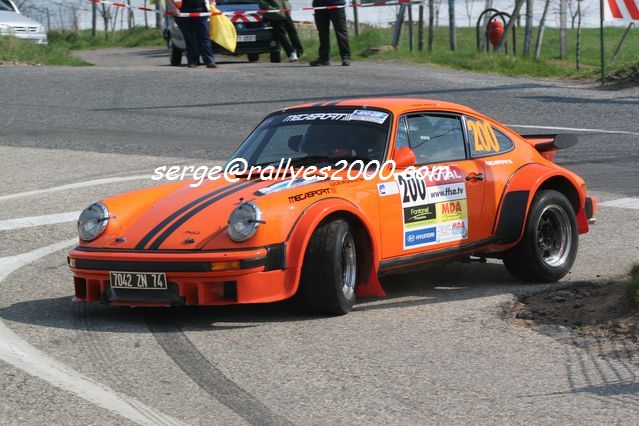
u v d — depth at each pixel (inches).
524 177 494.3
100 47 2519.7
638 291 399.5
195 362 357.1
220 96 1197.7
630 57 1533.0
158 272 396.5
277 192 412.2
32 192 737.6
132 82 1330.0
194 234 403.9
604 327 387.5
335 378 337.4
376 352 367.2
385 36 1904.5
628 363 346.9
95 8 2662.4
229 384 332.2
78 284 422.0
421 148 466.6
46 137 975.0
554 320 406.3
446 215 463.5
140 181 766.5
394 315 422.0
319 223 413.7
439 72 1408.7
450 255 466.6
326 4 1472.7
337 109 478.0
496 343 376.2
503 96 1171.3
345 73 1375.5
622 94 1203.2
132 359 360.8
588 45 2036.2
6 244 584.4
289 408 308.3
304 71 1411.2
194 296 398.3
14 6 1862.7
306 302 417.4
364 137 453.7
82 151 900.0
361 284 432.5
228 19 1517.0
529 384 329.1
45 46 1786.4
